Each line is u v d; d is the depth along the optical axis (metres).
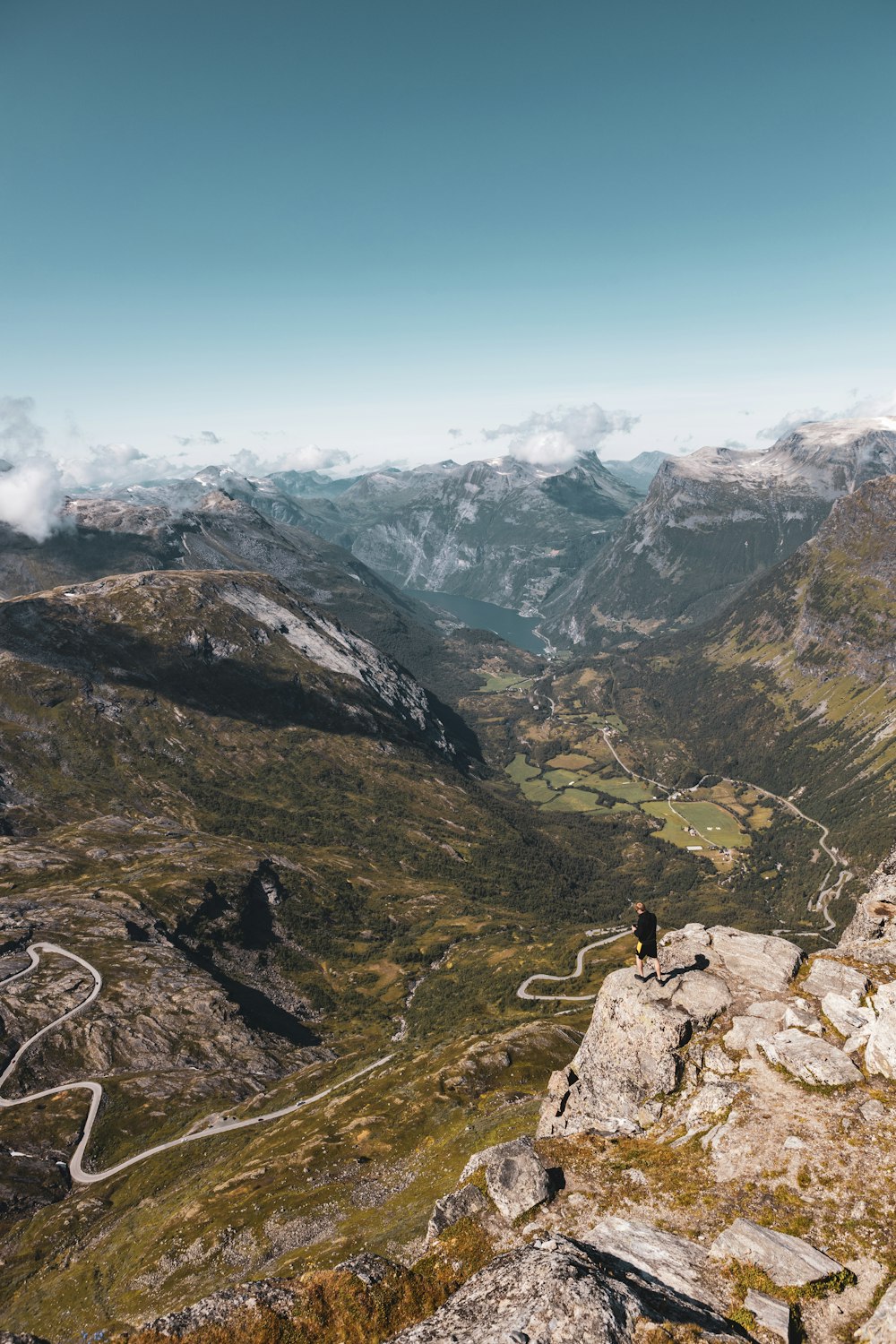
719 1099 34.91
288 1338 24.34
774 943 46.62
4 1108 177.00
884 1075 33.34
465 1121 118.19
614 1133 36.41
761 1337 20.98
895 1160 28.44
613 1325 18.91
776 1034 37.91
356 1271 27.16
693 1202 28.89
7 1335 23.89
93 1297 102.06
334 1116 146.88
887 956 44.69
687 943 47.78
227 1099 188.50
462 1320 20.08
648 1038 40.31
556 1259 21.70
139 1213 129.25
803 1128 31.50
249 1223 103.06
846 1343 20.95
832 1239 25.31
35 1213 143.38
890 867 58.91
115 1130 172.25
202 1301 25.70
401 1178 102.56
